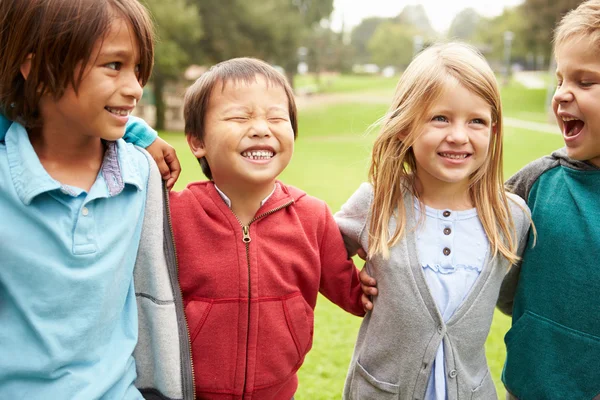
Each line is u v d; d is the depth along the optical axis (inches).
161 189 68.1
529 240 77.5
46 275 55.7
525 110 1208.2
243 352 68.7
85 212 57.6
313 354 137.3
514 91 1656.0
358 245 80.2
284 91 71.4
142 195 65.0
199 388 69.7
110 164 61.5
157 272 66.4
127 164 63.1
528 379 76.2
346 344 142.9
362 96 1638.8
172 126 971.3
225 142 67.6
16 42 53.6
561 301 72.9
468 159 72.2
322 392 119.0
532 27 1423.5
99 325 59.2
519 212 77.1
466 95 70.3
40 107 56.9
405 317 72.6
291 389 75.2
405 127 74.0
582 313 71.2
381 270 74.4
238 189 70.7
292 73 1353.3
